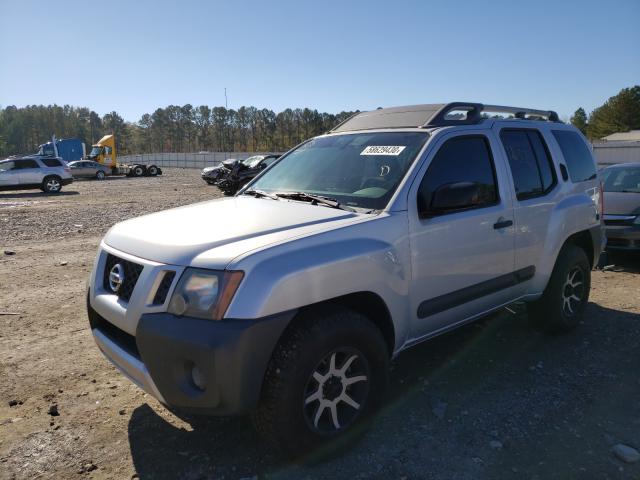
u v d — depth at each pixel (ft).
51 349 14.98
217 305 8.20
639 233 24.20
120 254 9.85
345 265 9.28
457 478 9.11
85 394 12.27
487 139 12.99
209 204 12.31
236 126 415.64
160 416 11.27
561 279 14.94
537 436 10.37
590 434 10.43
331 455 9.51
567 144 16.05
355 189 11.51
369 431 10.53
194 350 8.07
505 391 12.26
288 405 8.64
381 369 10.05
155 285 8.77
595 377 12.96
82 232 36.88
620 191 27.40
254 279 8.34
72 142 156.66
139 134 471.62
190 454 9.87
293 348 8.65
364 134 13.34
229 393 8.14
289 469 9.36
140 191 79.15
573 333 15.98
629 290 20.81
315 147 14.10
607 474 9.20
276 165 14.47
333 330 9.02
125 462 9.64
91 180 120.16
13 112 467.93
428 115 12.84
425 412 11.32
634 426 10.73
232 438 10.38
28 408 11.60
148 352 8.59
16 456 9.81
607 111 293.84
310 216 10.30
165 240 9.39
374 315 10.57
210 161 209.46
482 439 10.28
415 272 10.73
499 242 12.64
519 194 13.46
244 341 8.08
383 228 10.18
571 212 15.02
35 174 77.97
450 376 13.08
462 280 11.82
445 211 11.35
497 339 15.47
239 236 9.23
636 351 14.58
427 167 11.32
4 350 14.88
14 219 44.24
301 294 8.68
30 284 21.98
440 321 11.65
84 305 19.08
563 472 9.26
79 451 9.98
